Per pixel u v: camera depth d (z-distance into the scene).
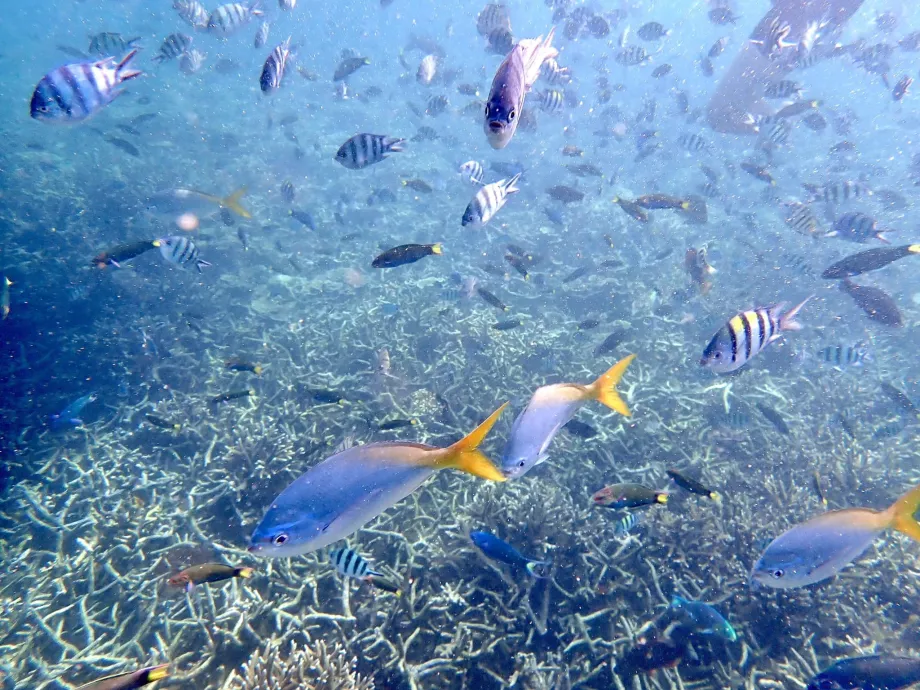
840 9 3.76
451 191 4.05
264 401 1.79
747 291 2.69
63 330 1.99
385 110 7.07
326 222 3.52
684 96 3.86
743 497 1.47
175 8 2.89
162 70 7.57
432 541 1.30
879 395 2.10
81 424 1.60
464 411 1.76
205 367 2.04
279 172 4.30
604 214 3.42
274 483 1.43
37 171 3.15
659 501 1.03
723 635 1.06
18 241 2.33
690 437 1.71
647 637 1.15
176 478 1.51
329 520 0.70
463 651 1.10
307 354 2.10
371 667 1.06
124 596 1.19
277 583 1.19
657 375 2.09
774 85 2.92
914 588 1.28
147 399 1.83
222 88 7.24
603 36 3.33
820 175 4.44
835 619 1.22
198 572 0.91
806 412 1.97
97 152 3.92
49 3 19.33
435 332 2.23
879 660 0.93
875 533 0.85
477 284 2.21
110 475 1.51
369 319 2.37
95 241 2.51
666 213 3.61
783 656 1.18
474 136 6.13
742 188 4.49
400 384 1.90
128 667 1.06
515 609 1.17
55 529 1.34
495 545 1.07
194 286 2.51
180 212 2.77
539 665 1.09
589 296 2.67
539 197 3.96
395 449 0.70
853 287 1.78
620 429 1.69
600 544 1.30
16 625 1.13
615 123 4.03
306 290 2.70
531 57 0.69
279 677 0.95
